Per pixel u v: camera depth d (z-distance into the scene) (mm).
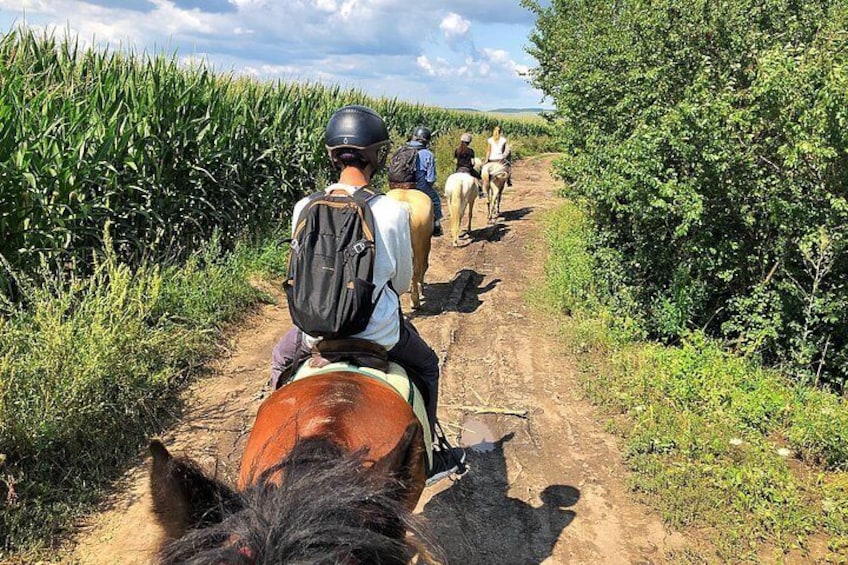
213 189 9531
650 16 8180
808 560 4023
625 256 8727
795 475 4930
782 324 6984
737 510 4445
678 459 5078
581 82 9391
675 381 6199
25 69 7477
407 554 1790
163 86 8289
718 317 7758
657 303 7941
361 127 2861
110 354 5098
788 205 6637
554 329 8219
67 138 6672
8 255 5949
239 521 1646
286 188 11641
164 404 5695
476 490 4793
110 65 8383
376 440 2240
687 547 4156
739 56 7590
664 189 6875
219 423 5531
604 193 7965
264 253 9688
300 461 1897
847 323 6789
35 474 4363
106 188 7258
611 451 5348
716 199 7172
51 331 4820
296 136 12305
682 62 7957
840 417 5355
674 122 6953
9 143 5895
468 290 10117
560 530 4348
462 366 7129
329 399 2336
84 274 6879
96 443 4801
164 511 1994
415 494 2418
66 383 4703
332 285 2570
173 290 7176
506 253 12742
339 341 2730
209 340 7023
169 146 8188
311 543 1578
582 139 11578
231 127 9805
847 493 4629
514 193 21312
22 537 3867
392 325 2828
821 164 6281
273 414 2350
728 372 6340
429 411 3197
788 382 6586
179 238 8766
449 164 23953
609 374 6672
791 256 7031
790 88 6359
